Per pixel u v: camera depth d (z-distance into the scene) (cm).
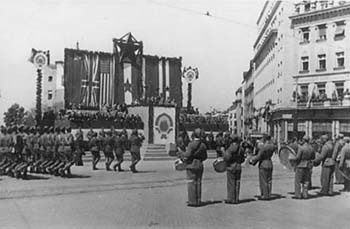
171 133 4216
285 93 5059
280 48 5244
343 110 4522
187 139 2609
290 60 5047
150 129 4122
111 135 2356
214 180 1956
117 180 1844
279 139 5088
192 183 1218
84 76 4375
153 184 1725
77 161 2625
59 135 1956
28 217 1048
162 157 3409
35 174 2053
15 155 1892
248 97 7631
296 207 1217
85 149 3438
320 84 4828
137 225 962
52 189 1531
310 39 4909
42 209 1153
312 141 2039
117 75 4512
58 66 4631
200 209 1175
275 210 1168
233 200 1269
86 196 1390
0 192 1445
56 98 4641
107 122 3856
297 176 1384
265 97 6128
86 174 2108
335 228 963
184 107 4772
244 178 2077
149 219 1031
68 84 4312
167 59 4694
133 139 2253
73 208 1172
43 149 1986
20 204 1230
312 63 4884
